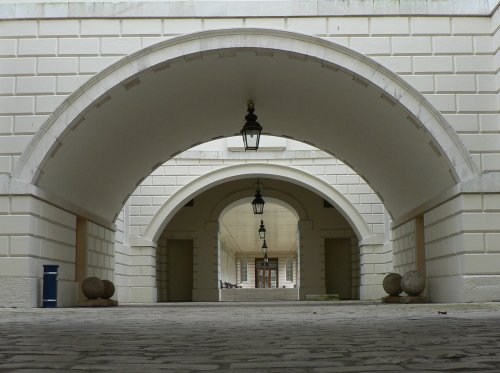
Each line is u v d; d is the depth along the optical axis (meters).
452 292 14.30
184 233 30.19
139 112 15.88
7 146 13.86
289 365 3.54
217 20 14.03
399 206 19.34
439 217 15.31
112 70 14.01
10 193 13.60
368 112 15.61
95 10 14.09
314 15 14.00
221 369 3.38
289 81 15.78
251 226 48.06
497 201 13.60
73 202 16.45
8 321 8.55
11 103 13.97
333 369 3.33
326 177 25.16
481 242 13.52
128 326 7.35
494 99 13.96
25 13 14.13
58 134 13.88
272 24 14.03
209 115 18.30
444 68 14.03
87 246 17.55
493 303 12.86
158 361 3.79
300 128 19.41
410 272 16.33
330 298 25.95
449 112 13.93
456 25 14.15
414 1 14.09
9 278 13.49
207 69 14.97
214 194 30.38
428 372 3.12
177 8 14.02
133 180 19.94
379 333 5.91
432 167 14.91
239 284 66.06
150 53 14.02
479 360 3.64
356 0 14.05
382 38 14.08
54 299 14.03
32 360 3.85
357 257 29.67
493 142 13.84
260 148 25.23
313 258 29.66
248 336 5.73
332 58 14.02
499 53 13.72
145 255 24.84
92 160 16.16
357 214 25.00
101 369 3.39
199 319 8.95
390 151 16.67
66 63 14.08
